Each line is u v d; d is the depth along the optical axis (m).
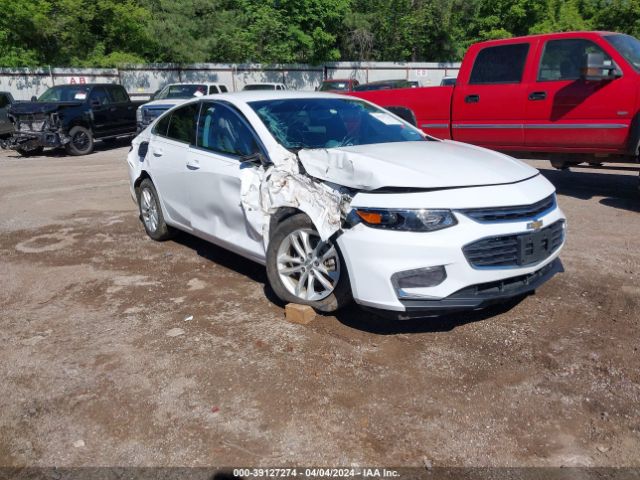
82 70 25.95
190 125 5.39
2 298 4.77
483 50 7.98
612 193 7.89
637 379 3.27
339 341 3.78
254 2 32.38
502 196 3.62
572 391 3.17
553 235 3.94
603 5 35.19
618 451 2.70
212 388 3.28
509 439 2.80
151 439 2.86
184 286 4.89
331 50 32.78
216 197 4.79
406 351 3.64
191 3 30.30
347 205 3.64
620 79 6.70
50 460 2.73
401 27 35.38
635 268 4.97
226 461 2.69
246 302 4.49
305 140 4.52
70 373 3.50
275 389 3.25
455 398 3.13
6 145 14.84
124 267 5.44
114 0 28.80
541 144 7.54
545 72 7.37
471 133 8.20
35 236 6.64
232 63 30.83
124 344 3.85
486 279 3.51
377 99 9.17
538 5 33.72
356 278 3.59
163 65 28.16
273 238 4.14
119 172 11.64
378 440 2.81
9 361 3.67
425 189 3.55
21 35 26.55
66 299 4.70
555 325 3.96
